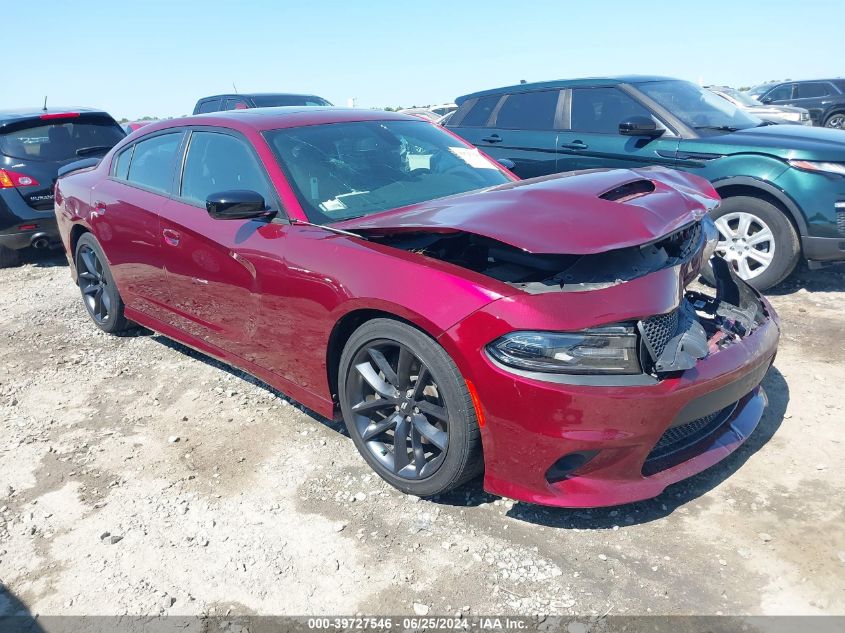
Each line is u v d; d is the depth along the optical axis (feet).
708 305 10.75
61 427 12.36
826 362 13.03
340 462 10.59
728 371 8.52
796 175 16.14
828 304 16.33
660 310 8.21
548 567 8.05
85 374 14.70
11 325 18.38
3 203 24.08
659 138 18.86
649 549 8.25
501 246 9.12
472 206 9.19
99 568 8.58
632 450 7.95
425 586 7.89
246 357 11.91
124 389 13.82
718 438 9.18
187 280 12.71
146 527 9.30
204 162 12.60
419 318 8.48
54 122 25.52
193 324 13.14
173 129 13.74
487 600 7.62
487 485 8.58
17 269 25.38
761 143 16.96
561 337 7.77
